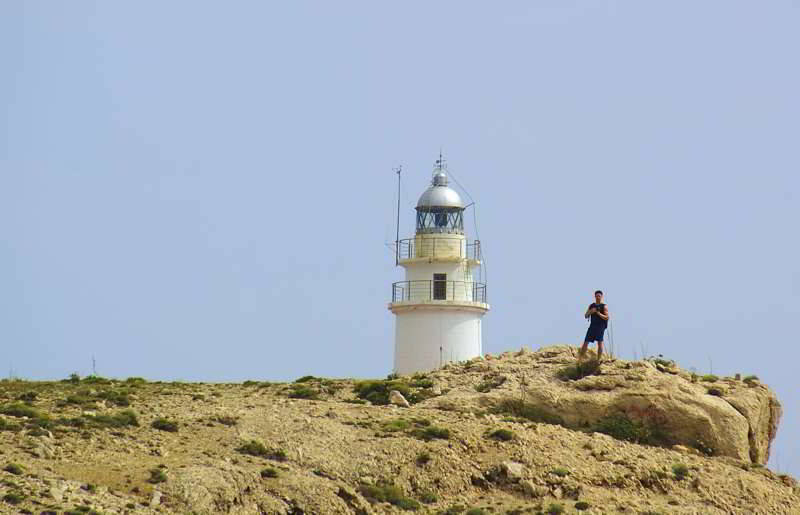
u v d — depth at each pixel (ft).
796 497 458.50
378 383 525.34
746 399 506.89
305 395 511.40
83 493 362.53
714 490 449.48
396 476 428.15
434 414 483.92
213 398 487.20
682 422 490.49
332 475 420.36
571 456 453.99
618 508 426.51
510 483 435.53
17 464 373.81
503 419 480.64
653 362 538.06
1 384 495.82
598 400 495.82
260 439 435.53
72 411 445.78
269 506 386.73
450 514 412.57
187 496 376.07
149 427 434.71
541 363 539.29
